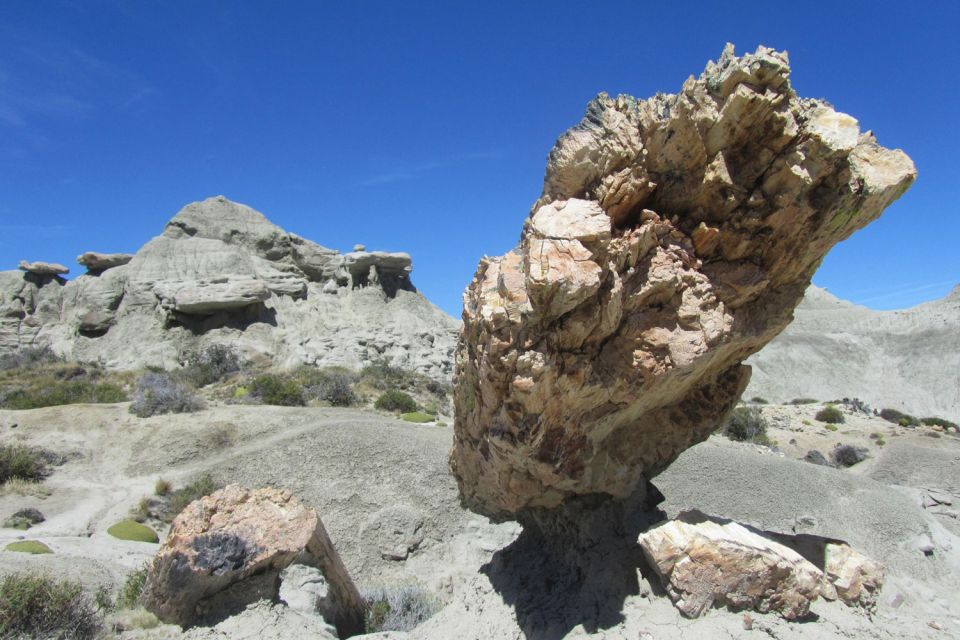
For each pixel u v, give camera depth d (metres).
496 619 11.76
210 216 64.56
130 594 13.05
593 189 9.16
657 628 9.53
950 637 9.48
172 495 26.91
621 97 9.21
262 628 11.95
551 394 8.97
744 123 8.63
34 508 24.86
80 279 61.41
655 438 12.40
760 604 9.64
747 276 9.83
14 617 10.48
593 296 8.64
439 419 43.25
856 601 10.29
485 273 9.80
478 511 14.46
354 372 52.19
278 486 27.69
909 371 78.31
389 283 65.44
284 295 60.47
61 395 39.94
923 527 25.58
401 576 23.86
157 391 37.50
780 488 28.95
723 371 12.53
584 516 11.91
